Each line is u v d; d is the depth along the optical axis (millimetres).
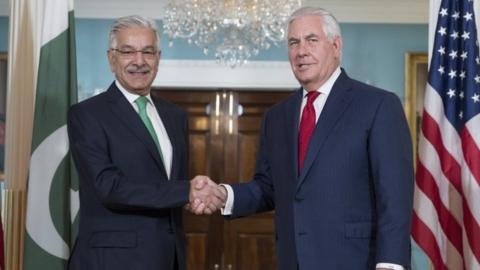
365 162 2213
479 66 2793
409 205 2129
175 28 4801
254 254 6273
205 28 4836
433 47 2865
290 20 2338
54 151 2941
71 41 3051
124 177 2348
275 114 2488
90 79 6023
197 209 2471
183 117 2658
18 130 3158
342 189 2197
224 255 6266
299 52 2283
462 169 2715
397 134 2189
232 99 6336
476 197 2648
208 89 6293
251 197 2619
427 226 2754
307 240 2209
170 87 6211
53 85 2971
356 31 6055
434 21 2975
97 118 2418
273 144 2430
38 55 3195
